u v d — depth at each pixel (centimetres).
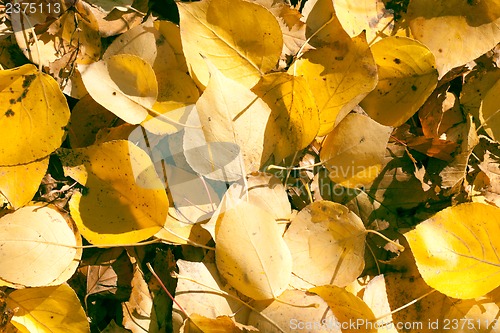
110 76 68
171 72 70
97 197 68
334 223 69
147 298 68
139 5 72
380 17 73
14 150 68
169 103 69
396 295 70
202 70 69
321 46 72
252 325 67
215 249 66
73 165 67
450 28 73
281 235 68
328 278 69
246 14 69
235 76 70
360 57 70
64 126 68
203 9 69
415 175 72
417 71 71
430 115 73
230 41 69
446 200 72
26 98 68
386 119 72
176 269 69
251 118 68
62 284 67
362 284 70
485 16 73
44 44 70
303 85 68
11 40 70
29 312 67
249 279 66
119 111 68
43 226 67
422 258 69
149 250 69
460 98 74
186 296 67
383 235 71
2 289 67
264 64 70
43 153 68
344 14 72
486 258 69
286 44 72
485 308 70
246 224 67
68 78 70
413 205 72
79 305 67
